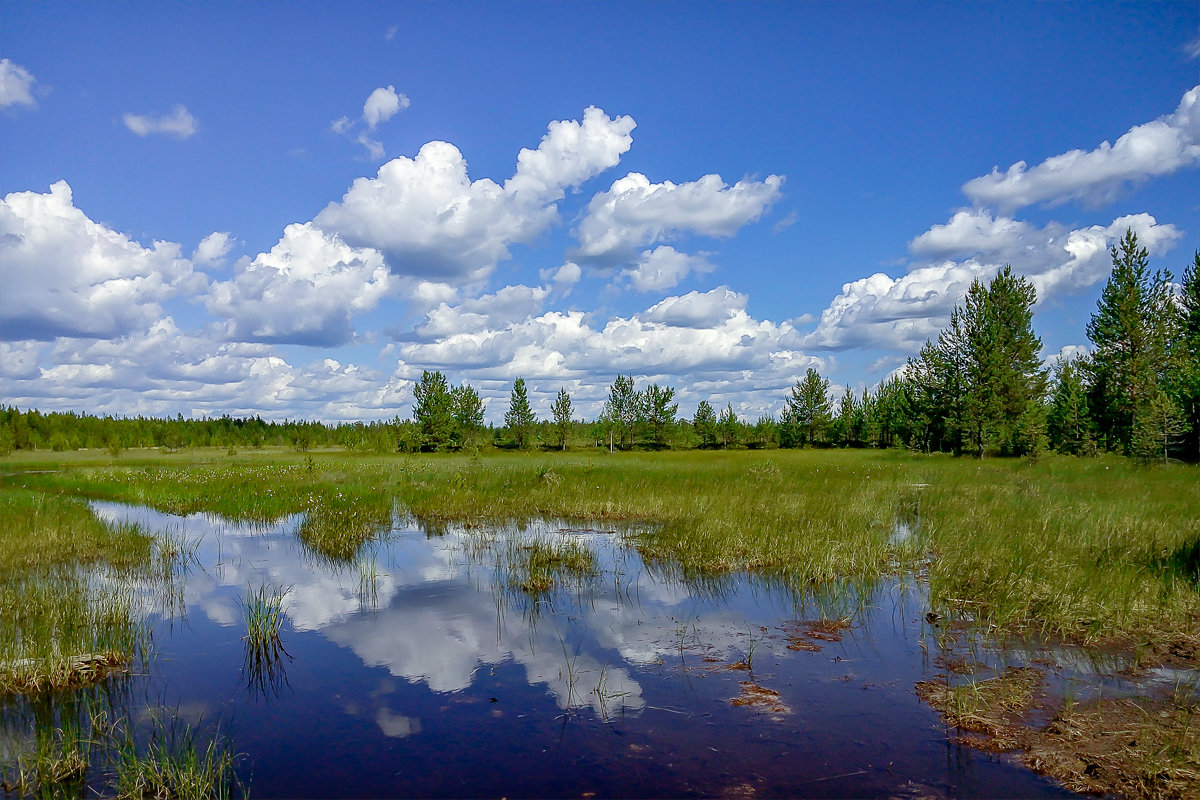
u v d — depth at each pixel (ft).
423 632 27.45
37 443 264.11
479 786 16.01
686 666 23.36
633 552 42.63
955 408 138.82
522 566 37.99
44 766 16.62
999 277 150.20
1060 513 46.88
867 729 18.45
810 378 238.27
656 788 15.72
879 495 61.98
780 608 30.22
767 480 76.02
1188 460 105.81
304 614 30.14
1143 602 27.20
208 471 105.91
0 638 24.72
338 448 283.79
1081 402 134.82
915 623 27.66
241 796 15.69
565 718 19.53
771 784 15.76
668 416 235.81
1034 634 25.62
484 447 217.97
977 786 15.43
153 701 21.20
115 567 39.29
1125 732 17.49
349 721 19.58
